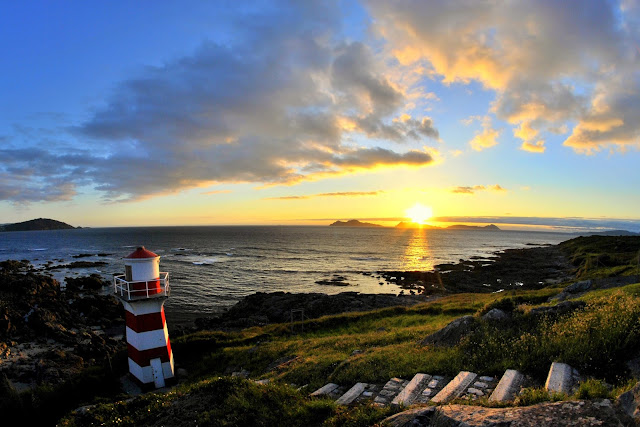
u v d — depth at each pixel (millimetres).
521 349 10477
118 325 40500
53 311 38438
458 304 30797
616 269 42344
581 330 10406
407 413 6520
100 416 10594
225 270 79312
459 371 10352
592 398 5492
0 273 52375
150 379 17734
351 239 198500
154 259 18516
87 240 185250
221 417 8828
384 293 56094
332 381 11836
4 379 18672
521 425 4922
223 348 22234
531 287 55031
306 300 44281
